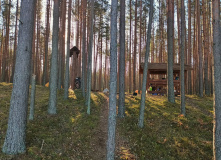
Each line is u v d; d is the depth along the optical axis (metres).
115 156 6.96
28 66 6.38
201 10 19.30
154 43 29.58
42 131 7.97
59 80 18.09
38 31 24.55
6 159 5.55
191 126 9.41
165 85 19.06
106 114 11.48
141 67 18.27
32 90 9.16
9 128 6.05
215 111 6.24
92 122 9.63
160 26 24.28
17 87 6.14
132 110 11.50
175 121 9.83
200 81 17.38
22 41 6.26
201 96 17.11
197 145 7.70
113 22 6.32
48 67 31.88
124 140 8.20
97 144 7.76
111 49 6.29
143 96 9.28
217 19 6.39
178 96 17.02
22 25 6.32
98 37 26.06
